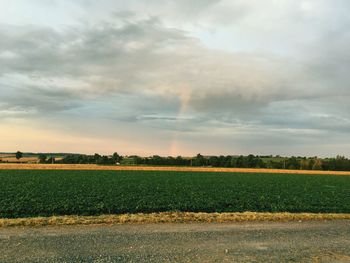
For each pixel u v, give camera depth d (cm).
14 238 1305
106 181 4772
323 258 1134
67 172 7094
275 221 1859
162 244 1249
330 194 3644
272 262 1075
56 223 1616
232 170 10138
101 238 1327
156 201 2589
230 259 1090
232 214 1966
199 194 3209
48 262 1009
